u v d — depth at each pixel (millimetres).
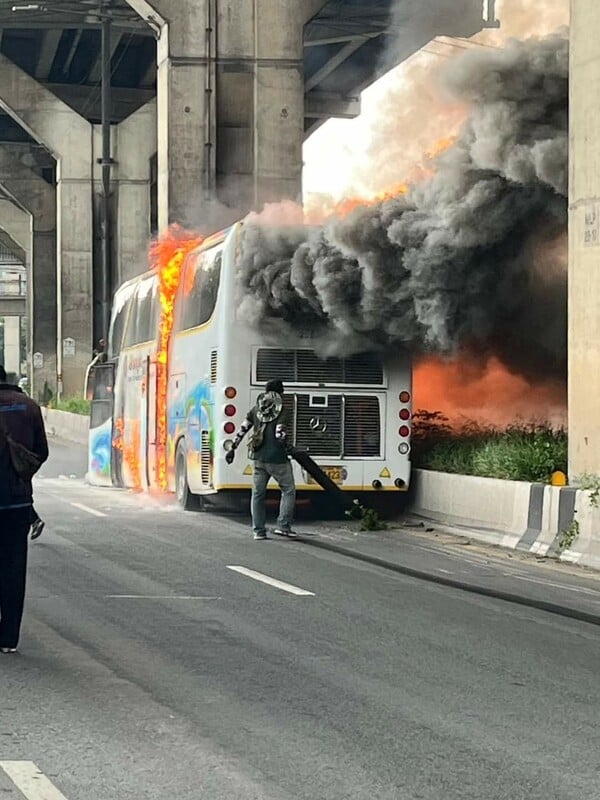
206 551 15227
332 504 20047
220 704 7836
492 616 11297
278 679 8539
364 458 18469
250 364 18312
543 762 6746
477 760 6754
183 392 20516
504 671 9039
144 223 54312
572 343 15820
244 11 31906
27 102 54812
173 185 31578
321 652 9477
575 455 15695
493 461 17250
